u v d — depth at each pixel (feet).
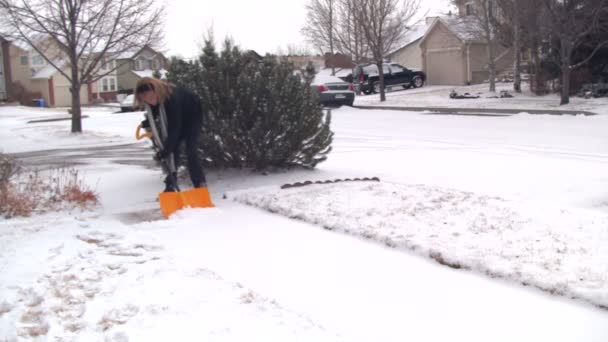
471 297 14.78
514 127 55.31
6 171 25.99
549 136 47.93
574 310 13.85
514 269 15.67
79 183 27.66
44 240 19.70
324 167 33.45
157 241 19.77
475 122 61.36
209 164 29.58
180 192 24.02
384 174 31.68
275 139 28.73
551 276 15.11
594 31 73.61
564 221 19.66
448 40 125.39
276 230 20.76
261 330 12.84
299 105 28.71
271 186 27.02
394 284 15.72
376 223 20.36
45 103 180.65
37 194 25.40
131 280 15.81
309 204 23.25
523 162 35.12
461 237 18.49
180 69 29.30
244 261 17.70
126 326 13.08
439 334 12.97
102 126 77.20
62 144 54.13
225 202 25.17
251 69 28.55
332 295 15.10
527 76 108.58
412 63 151.02
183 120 24.75
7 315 13.76
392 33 101.60
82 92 187.32
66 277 16.12
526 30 83.56
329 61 146.82
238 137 28.30
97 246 19.19
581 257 16.33
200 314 13.64
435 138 49.90
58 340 12.49
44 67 186.29
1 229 21.09
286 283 15.93
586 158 36.47
